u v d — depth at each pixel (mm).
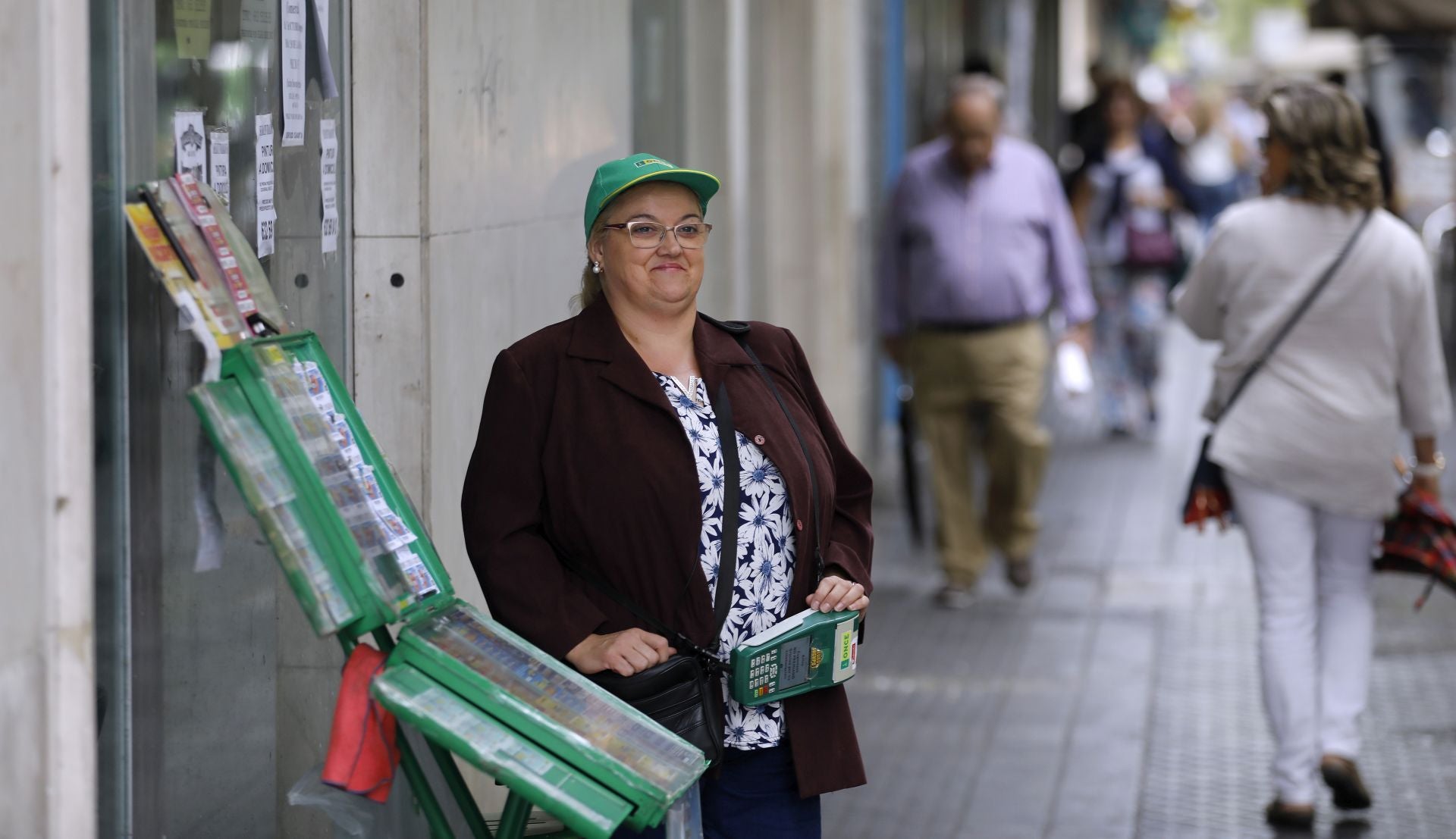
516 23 6148
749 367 4543
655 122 8922
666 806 3637
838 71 13016
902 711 8852
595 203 4410
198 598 4094
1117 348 17047
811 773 4430
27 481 3332
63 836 3410
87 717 3436
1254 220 6980
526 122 6297
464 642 3816
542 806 3514
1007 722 8664
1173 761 8070
